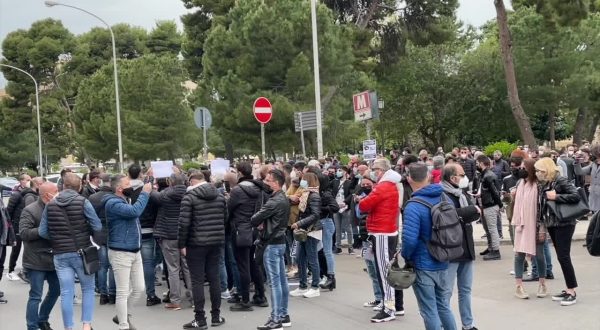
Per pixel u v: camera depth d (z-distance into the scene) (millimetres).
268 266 7957
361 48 29016
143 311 9391
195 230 8047
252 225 8117
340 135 26406
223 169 10969
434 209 6082
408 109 37000
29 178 12523
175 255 9461
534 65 32562
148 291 9773
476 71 35844
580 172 15492
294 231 9391
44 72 57938
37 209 7773
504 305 8688
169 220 9422
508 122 35375
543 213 8656
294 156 28953
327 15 23062
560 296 8648
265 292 10453
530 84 33531
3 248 10703
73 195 7523
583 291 9258
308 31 22719
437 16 32250
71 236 7438
